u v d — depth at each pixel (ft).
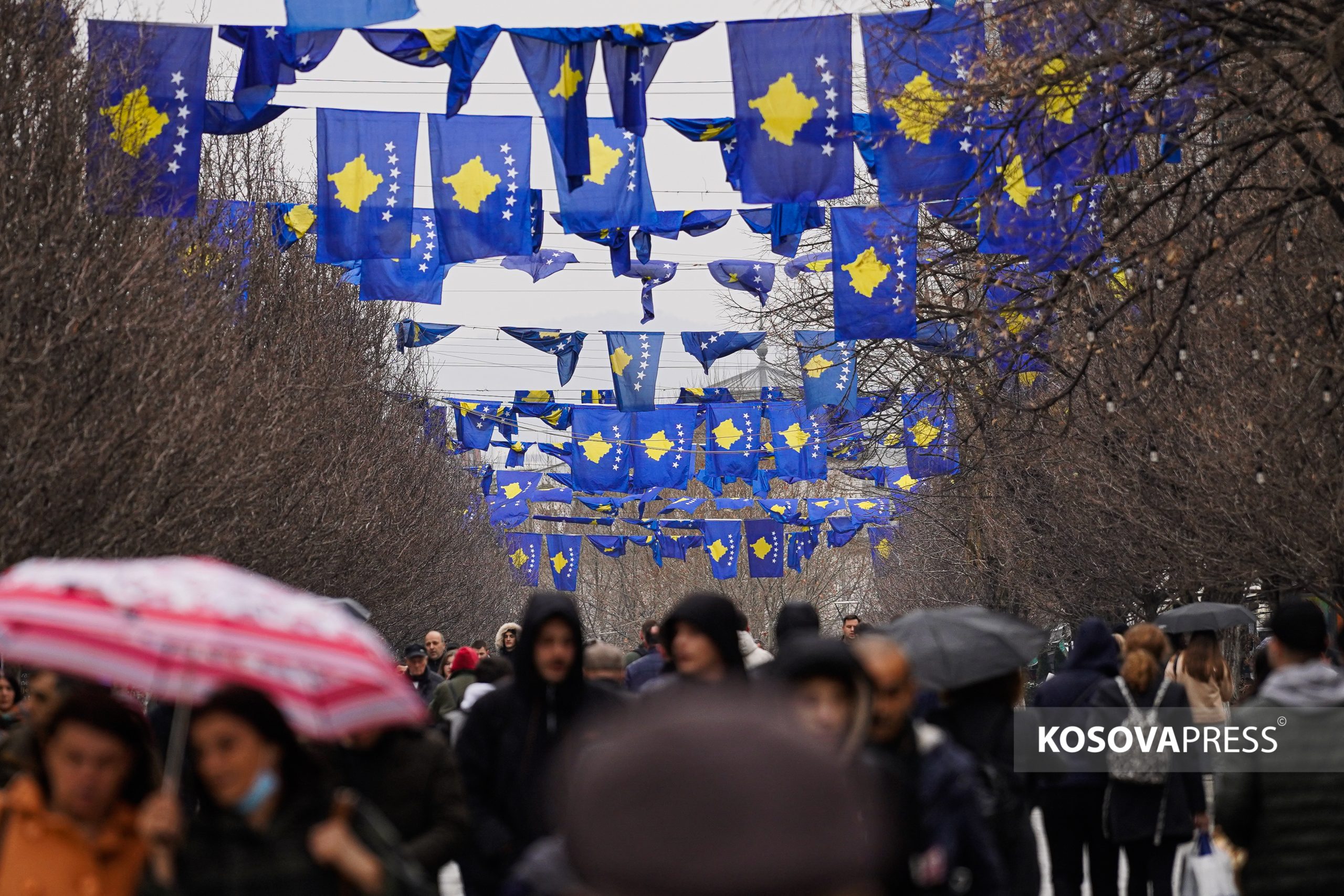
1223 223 150.30
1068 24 116.67
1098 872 90.17
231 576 41.47
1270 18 113.50
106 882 43.09
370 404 269.44
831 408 217.97
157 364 135.33
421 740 59.36
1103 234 129.70
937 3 120.57
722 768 10.16
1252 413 150.20
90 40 124.57
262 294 213.66
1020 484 233.35
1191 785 87.25
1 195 117.70
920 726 46.52
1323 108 106.52
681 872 9.92
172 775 41.16
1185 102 118.52
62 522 118.62
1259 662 101.60
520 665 62.85
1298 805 54.03
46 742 43.45
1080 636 90.89
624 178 134.92
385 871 39.04
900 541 370.12
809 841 10.01
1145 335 136.26
